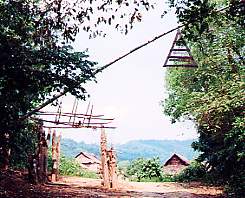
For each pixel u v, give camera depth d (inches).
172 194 748.6
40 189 595.2
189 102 778.8
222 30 695.1
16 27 426.9
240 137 649.6
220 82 756.0
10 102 430.6
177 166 2080.5
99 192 670.5
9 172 693.3
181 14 346.6
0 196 459.5
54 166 840.3
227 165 863.7
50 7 432.5
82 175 1197.7
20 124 460.1
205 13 343.9
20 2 428.1
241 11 353.7
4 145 471.8
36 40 434.3
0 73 416.8
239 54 743.1
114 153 823.7
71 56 433.1
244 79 668.7
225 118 724.7
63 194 571.5
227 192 777.6
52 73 428.8
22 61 416.2
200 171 1254.3
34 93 446.0
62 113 788.0
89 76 442.6
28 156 693.9
